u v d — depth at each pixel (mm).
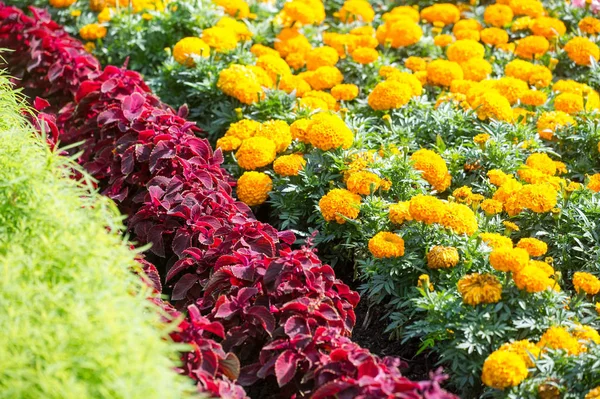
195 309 3201
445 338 3527
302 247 3549
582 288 3545
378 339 3992
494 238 3828
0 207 3242
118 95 5102
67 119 5305
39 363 2504
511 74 5645
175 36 6184
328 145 4461
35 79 5902
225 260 3684
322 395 2908
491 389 3256
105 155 4746
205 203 4223
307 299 3385
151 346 2623
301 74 5695
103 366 2523
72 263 2955
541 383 3090
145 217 4258
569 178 4730
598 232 4059
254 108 5234
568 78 5957
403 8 6648
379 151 4605
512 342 3326
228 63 5734
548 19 6148
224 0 6383
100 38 6441
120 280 2971
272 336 3326
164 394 2523
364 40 6023
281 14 6375
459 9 6922
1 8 6125
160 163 4449
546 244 4016
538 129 4906
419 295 3783
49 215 3154
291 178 4570
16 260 2914
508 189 4145
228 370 3152
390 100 5047
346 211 4129
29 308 2709
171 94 5727
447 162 4594
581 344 3283
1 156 3625
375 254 3797
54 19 6910
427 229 3922
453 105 5090
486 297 3393
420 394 2842
